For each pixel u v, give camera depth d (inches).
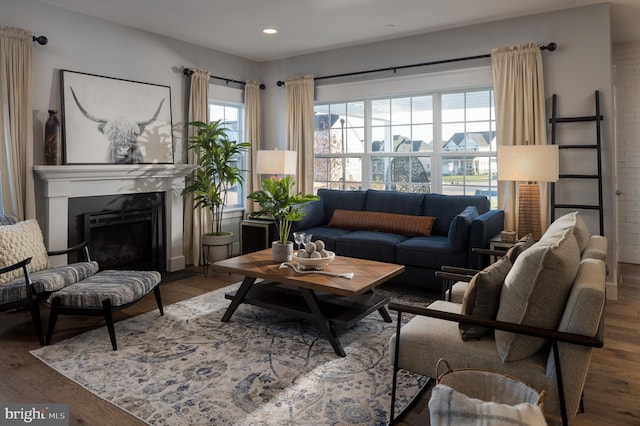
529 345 65.8
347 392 87.8
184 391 88.0
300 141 216.1
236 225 227.0
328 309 116.3
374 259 163.6
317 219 197.8
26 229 125.5
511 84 163.9
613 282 150.0
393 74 194.2
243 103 224.2
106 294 108.8
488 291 69.1
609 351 108.3
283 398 85.4
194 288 163.6
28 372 96.4
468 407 52.0
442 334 74.5
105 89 164.2
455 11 159.9
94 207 162.1
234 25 174.2
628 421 79.2
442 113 190.1
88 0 146.8
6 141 137.5
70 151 153.9
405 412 80.8
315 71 215.5
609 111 151.4
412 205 183.0
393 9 157.8
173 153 191.0
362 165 211.0
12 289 109.3
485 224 142.7
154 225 183.2
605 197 153.3
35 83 146.6
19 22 141.9
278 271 120.6
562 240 70.5
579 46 155.0
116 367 98.7
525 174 141.6
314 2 150.9
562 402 61.0
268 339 114.7
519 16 164.7
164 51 187.0
